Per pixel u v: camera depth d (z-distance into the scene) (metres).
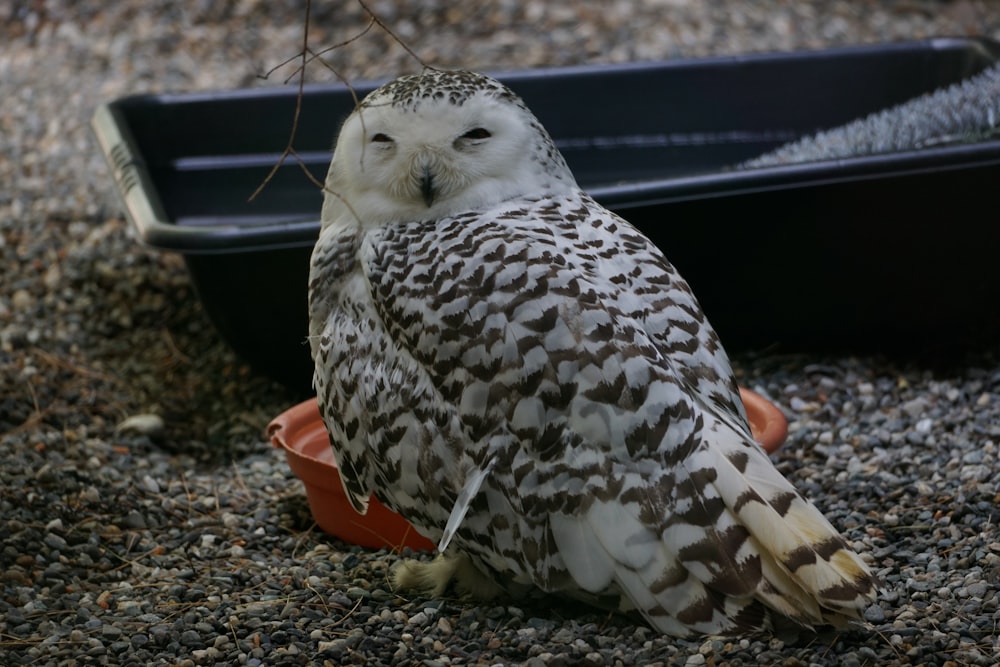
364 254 5.17
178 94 9.49
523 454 4.65
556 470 4.61
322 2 14.22
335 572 5.81
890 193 7.61
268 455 7.53
